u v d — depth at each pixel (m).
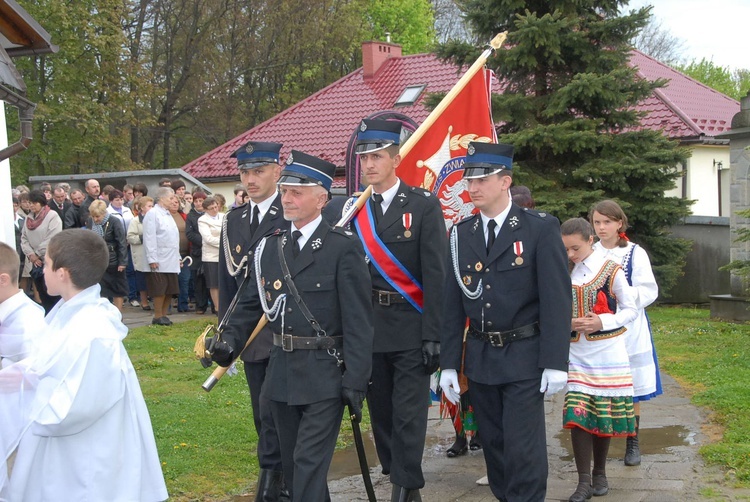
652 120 20.12
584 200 14.24
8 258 4.12
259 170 5.34
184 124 35.62
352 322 4.36
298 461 4.24
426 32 39.09
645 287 5.96
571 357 5.41
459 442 6.46
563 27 13.66
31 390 3.71
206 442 6.65
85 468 3.68
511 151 4.80
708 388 8.36
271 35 34.25
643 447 6.55
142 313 13.78
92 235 3.89
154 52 33.78
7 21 8.51
